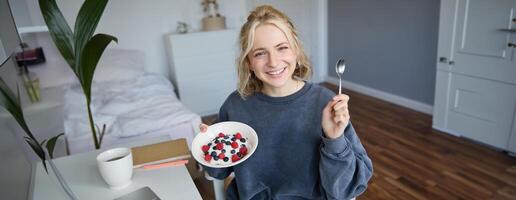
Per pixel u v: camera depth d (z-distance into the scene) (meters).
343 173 0.92
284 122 1.06
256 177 1.09
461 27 2.54
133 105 2.48
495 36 2.33
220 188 1.23
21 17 2.31
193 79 3.51
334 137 0.89
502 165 2.32
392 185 2.17
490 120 2.51
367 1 3.76
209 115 3.70
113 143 2.03
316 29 4.48
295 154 1.05
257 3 4.09
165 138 1.41
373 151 2.64
